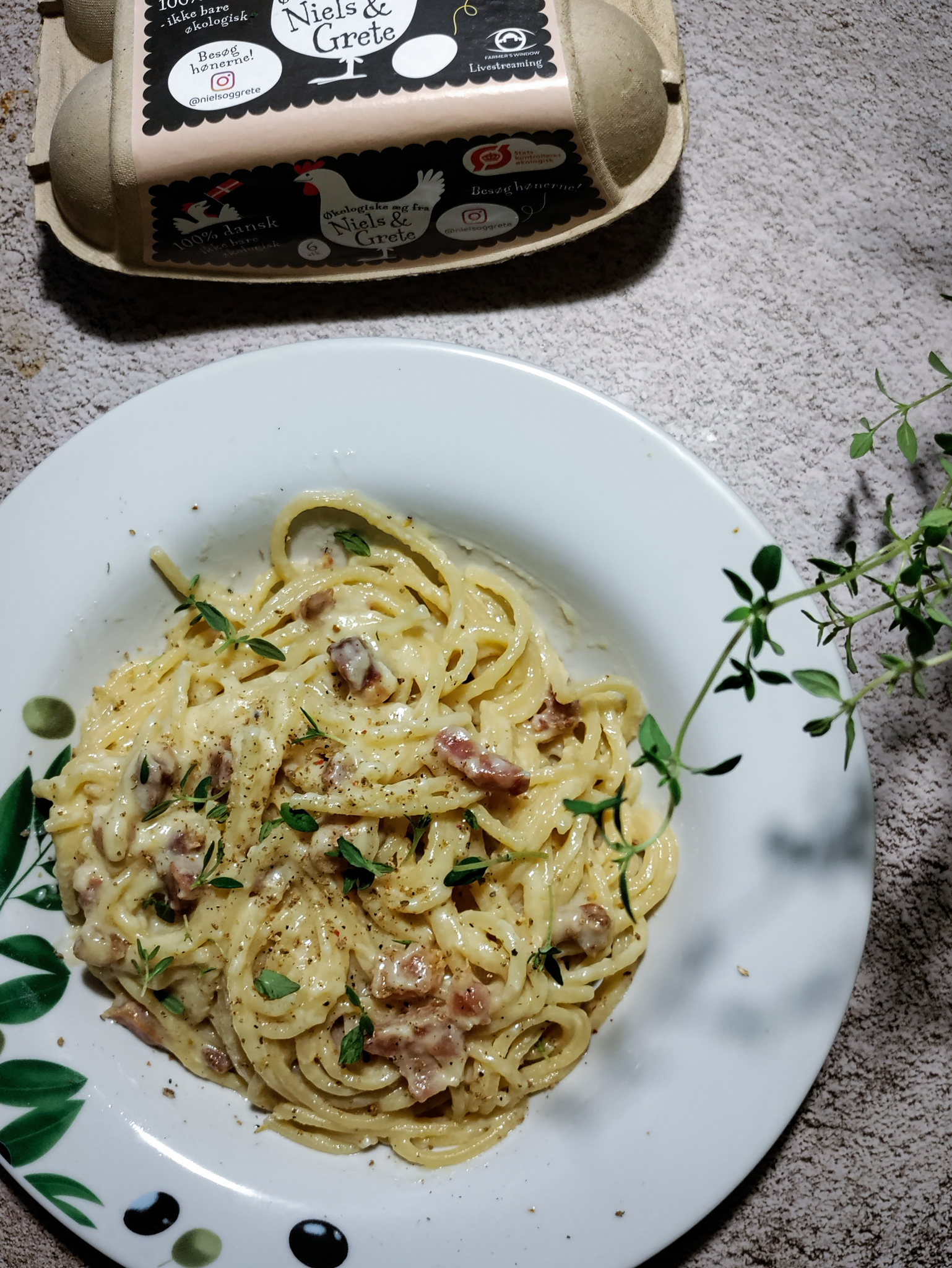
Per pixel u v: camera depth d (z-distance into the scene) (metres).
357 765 0.24
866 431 0.27
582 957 0.25
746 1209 0.27
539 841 0.24
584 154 0.24
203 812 0.24
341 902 0.24
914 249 0.29
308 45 0.24
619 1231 0.23
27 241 0.28
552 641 0.25
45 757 0.24
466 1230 0.23
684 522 0.23
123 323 0.28
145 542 0.24
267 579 0.25
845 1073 0.27
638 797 0.25
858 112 0.29
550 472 0.24
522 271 0.28
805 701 0.23
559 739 0.26
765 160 0.29
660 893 0.24
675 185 0.28
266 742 0.24
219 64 0.24
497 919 0.24
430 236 0.26
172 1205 0.23
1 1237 0.27
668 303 0.28
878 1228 0.27
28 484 0.24
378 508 0.24
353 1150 0.24
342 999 0.24
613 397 0.28
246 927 0.23
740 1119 0.23
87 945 0.23
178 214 0.25
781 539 0.28
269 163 0.24
